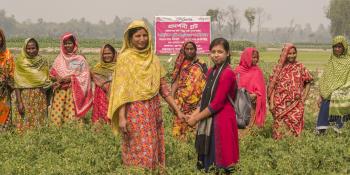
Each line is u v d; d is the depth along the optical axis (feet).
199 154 21.36
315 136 27.07
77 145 25.75
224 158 20.59
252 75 30.01
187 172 21.22
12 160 22.90
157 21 49.14
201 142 21.03
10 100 30.71
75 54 31.48
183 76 27.99
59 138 27.02
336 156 23.38
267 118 34.30
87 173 21.21
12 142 25.93
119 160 23.03
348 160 23.58
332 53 30.55
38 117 30.78
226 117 20.58
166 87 21.33
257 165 21.79
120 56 20.17
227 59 20.72
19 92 30.50
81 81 31.12
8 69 29.96
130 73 19.93
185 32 49.19
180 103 27.91
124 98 19.95
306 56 173.88
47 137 26.35
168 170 20.98
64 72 30.81
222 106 20.43
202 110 20.94
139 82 19.98
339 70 30.04
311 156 22.91
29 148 24.86
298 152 23.49
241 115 23.38
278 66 29.55
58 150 25.71
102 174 21.44
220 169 20.62
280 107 29.17
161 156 21.39
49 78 31.07
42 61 30.89
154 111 20.62
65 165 21.75
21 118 30.73
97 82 31.68
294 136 27.86
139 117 20.04
